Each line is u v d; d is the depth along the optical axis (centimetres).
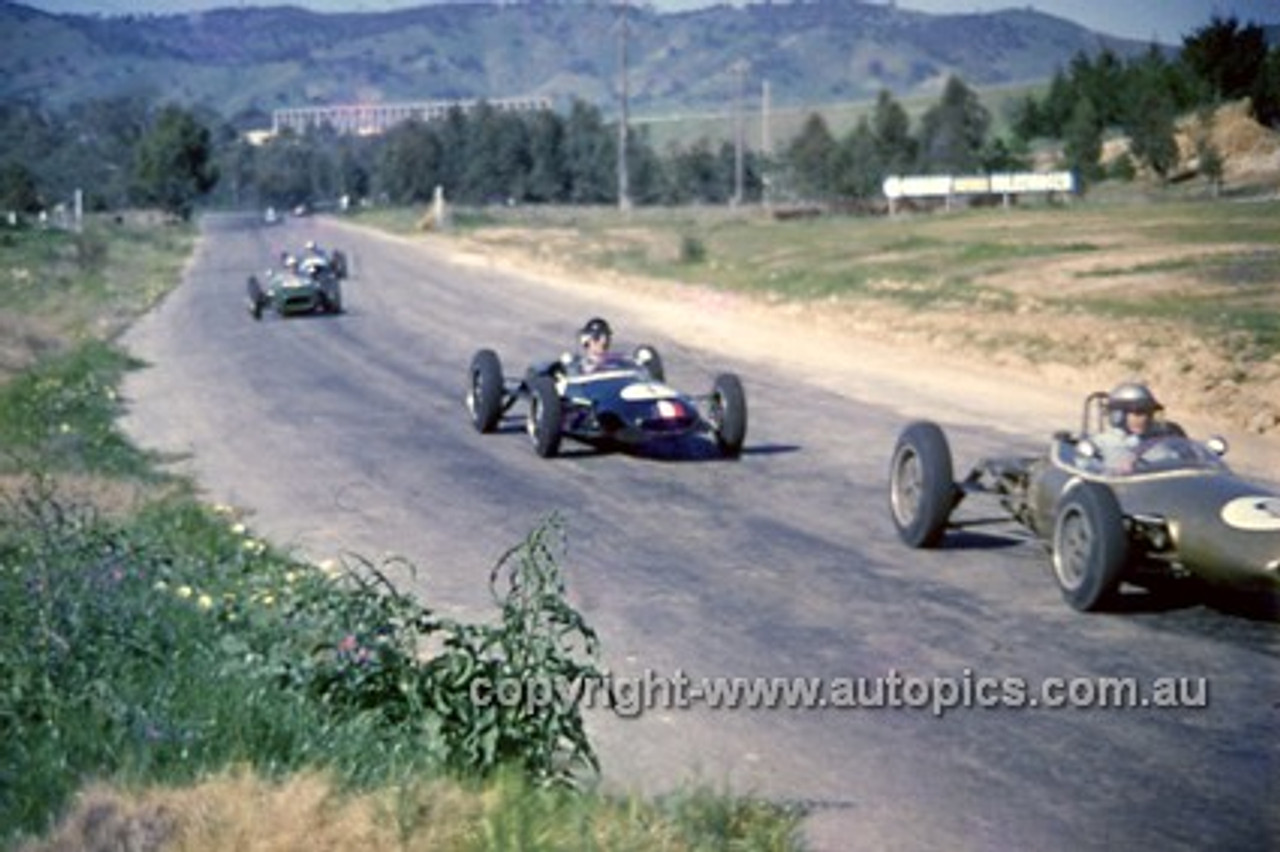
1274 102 14200
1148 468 1798
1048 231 8881
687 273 8219
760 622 1723
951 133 18212
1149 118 14112
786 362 4553
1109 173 15638
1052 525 1917
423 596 1853
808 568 2002
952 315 5175
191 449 3131
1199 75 14750
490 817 960
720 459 2927
